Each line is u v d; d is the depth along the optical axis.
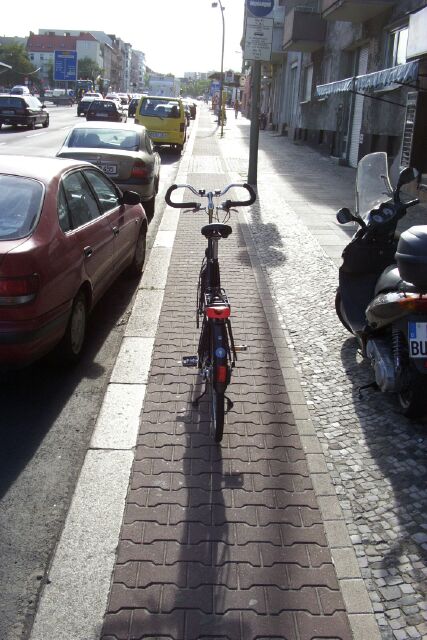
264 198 13.80
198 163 20.77
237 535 3.29
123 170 10.55
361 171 5.90
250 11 13.90
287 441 4.18
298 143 31.23
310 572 3.06
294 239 9.84
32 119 32.97
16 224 4.68
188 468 3.85
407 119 14.41
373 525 3.43
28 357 4.43
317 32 25.73
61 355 5.09
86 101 50.22
